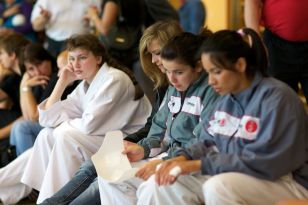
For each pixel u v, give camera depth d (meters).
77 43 5.38
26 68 6.66
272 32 5.02
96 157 4.45
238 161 3.53
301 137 3.55
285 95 3.53
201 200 3.86
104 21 7.11
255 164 3.50
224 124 3.81
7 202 5.99
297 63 4.96
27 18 9.32
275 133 3.48
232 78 3.61
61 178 5.21
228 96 3.84
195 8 10.94
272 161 3.48
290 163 3.52
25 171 5.65
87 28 8.36
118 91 5.30
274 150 3.50
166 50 4.17
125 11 6.96
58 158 5.22
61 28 8.34
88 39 5.43
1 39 6.98
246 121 3.64
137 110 5.54
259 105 3.60
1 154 6.48
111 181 4.21
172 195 3.77
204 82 4.32
